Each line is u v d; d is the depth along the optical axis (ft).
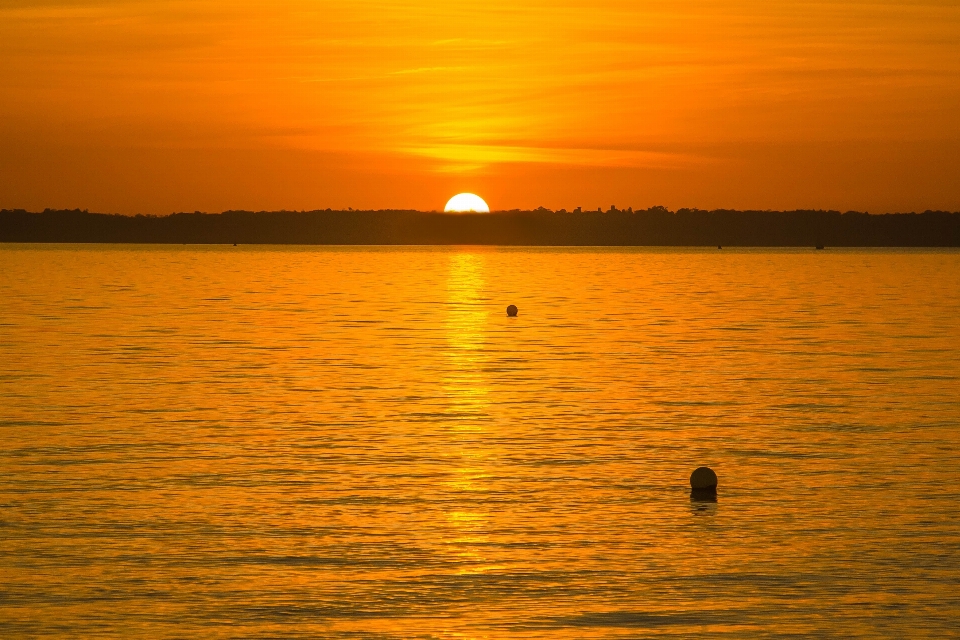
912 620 114.73
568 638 110.32
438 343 366.02
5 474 173.58
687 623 113.91
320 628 112.47
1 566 129.90
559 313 503.61
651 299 610.24
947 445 199.52
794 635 110.93
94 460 183.83
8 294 624.18
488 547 138.00
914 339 383.45
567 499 160.86
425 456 188.34
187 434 206.18
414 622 114.01
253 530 144.36
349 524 147.43
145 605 118.21
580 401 245.86
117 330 407.03
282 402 242.78
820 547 138.31
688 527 146.92
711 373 292.81
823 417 226.99
